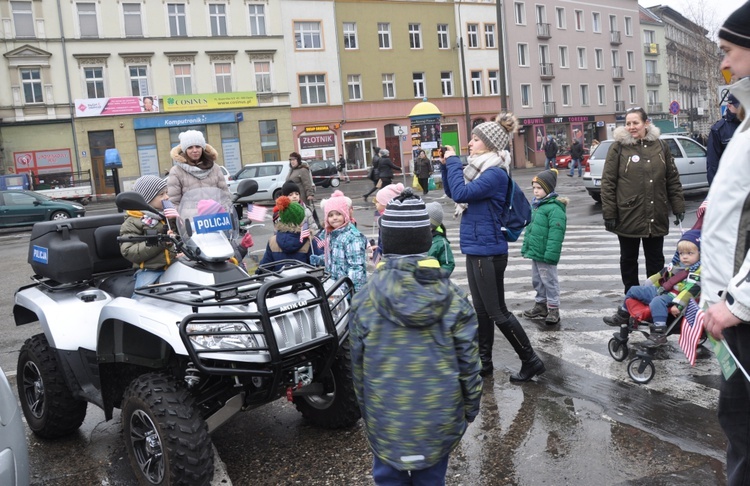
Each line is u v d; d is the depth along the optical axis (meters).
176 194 5.27
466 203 5.20
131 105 38.41
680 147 19.33
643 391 5.08
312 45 44.25
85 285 5.02
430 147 32.19
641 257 11.14
